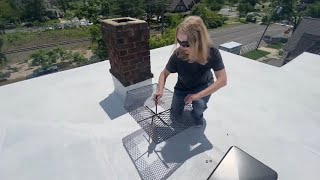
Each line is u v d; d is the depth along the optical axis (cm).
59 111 269
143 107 254
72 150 213
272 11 3769
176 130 225
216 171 158
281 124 238
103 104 280
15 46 2559
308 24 1997
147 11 3559
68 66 2062
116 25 226
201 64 188
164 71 217
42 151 213
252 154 203
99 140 224
